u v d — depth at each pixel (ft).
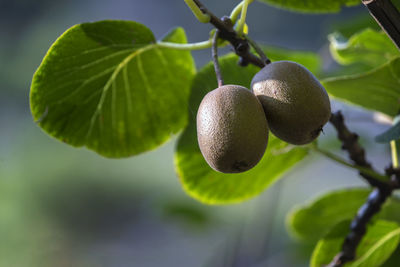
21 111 19.85
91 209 16.83
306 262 4.83
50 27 23.04
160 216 6.03
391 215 3.82
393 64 3.41
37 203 16.60
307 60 4.19
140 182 17.72
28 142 18.51
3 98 19.81
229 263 5.88
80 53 3.47
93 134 3.70
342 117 3.46
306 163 5.09
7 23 23.35
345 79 3.49
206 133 3.12
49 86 3.52
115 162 18.61
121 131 3.72
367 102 3.59
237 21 3.30
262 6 19.54
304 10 3.63
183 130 3.76
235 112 3.11
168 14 24.38
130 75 3.61
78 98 3.59
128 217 16.69
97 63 3.53
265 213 5.75
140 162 18.70
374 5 3.11
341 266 3.58
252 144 3.10
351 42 3.85
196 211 5.87
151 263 13.50
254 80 3.22
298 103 3.14
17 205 16.02
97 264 14.14
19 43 22.40
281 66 3.19
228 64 3.57
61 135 3.66
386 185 3.50
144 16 24.77
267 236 5.74
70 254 14.79
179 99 3.70
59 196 16.88
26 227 15.37
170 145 19.34
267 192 5.71
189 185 3.85
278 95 3.16
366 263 3.70
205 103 3.15
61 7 24.38
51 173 17.53
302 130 3.17
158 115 3.72
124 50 3.52
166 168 18.37
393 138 3.34
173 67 3.62
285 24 18.89
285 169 3.85
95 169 18.02
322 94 3.17
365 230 3.55
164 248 13.85
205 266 6.83
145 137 3.75
